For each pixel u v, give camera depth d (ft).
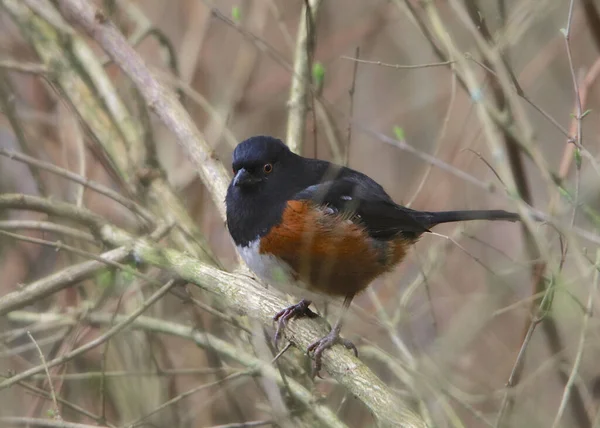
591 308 26.35
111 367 32.53
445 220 32.45
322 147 43.62
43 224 30.12
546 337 31.32
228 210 29.78
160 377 32.50
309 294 29.81
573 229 24.95
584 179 33.53
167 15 46.11
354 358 26.21
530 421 30.09
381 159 46.73
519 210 24.36
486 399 31.78
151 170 33.60
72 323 32.35
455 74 30.42
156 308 34.65
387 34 47.50
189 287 34.76
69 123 38.81
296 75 32.45
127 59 32.60
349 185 30.40
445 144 43.04
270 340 29.07
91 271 28.68
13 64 35.04
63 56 35.55
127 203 31.45
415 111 46.73
